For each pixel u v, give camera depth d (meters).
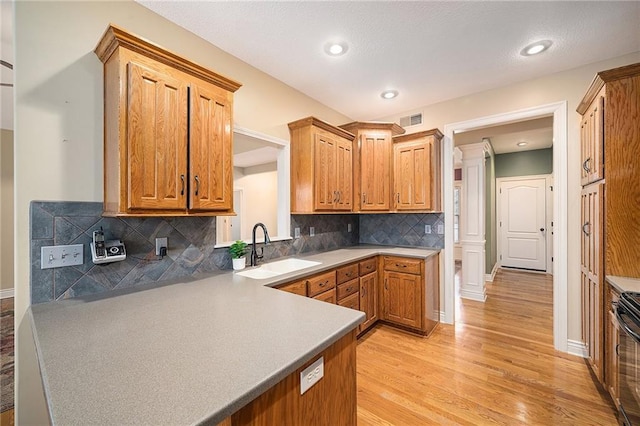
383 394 1.95
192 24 1.94
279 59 2.37
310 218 3.12
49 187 1.43
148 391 0.68
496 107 2.92
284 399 0.87
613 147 1.82
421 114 3.43
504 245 6.29
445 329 3.06
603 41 2.13
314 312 1.24
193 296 1.49
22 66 1.37
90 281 1.54
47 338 0.98
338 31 2.02
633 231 1.77
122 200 1.38
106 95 1.55
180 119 1.59
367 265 2.95
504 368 2.25
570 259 2.51
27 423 1.33
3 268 3.60
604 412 1.74
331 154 2.92
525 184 6.04
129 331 1.04
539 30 2.00
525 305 3.84
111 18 1.64
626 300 1.45
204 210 1.70
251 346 0.92
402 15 1.85
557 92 2.60
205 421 0.60
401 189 3.30
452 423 1.67
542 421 1.68
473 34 2.05
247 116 2.42
